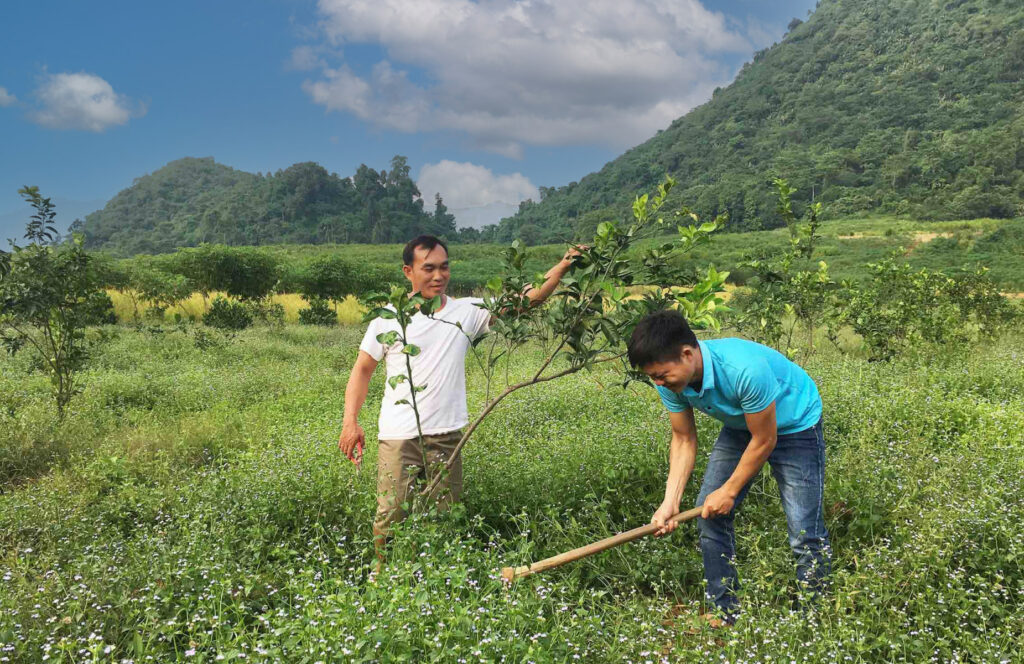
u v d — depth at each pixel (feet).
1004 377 27.14
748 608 9.84
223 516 13.41
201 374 35.42
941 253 266.57
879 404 20.66
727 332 22.72
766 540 12.64
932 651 9.18
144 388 31.19
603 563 12.38
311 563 11.44
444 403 13.14
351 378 13.75
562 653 9.21
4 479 19.97
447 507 12.78
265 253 94.84
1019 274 179.22
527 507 14.21
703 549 11.84
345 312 94.73
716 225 11.33
